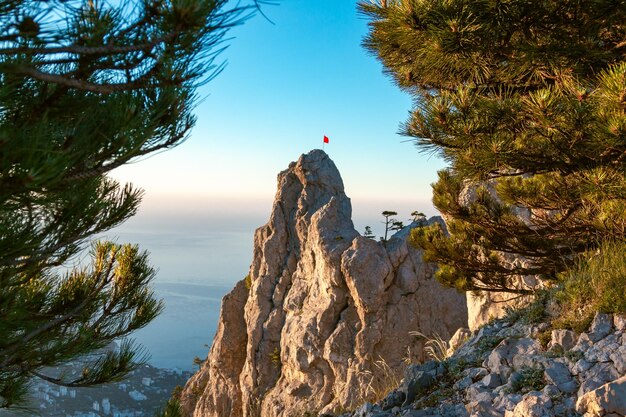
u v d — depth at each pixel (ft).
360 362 122.11
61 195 23.24
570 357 23.90
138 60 18.70
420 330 124.88
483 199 48.11
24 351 31.99
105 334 34.73
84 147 19.08
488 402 23.80
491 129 32.09
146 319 35.55
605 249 30.40
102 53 17.75
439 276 52.44
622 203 37.91
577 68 32.86
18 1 16.52
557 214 45.70
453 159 35.76
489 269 49.93
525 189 44.19
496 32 30.96
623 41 33.47
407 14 30.14
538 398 22.02
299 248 157.38
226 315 172.24
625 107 26.86
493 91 36.78
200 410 173.68
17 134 17.37
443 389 26.86
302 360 133.08
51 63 18.38
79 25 17.47
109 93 19.56
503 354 26.50
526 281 51.90
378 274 127.65
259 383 148.25
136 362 34.96
